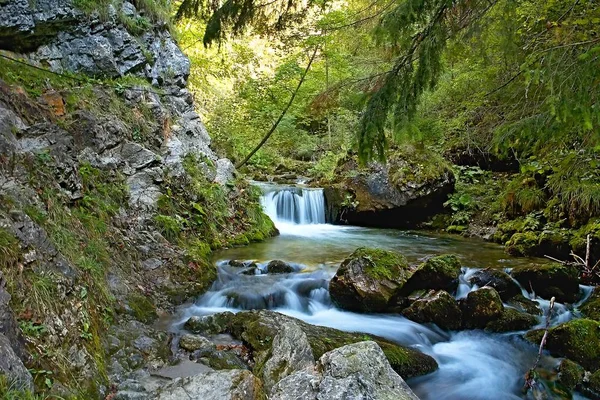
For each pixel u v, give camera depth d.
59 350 3.01
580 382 4.01
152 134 7.49
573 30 3.72
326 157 14.89
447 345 4.93
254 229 8.92
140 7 8.51
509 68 5.15
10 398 2.19
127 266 5.17
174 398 2.70
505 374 4.36
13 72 5.59
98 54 7.08
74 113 5.98
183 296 5.42
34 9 6.24
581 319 4.64
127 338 3.94
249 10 5.36
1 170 4.05
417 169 10.58
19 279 3.05
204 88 14.63
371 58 8.24
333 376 2.66
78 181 5.17
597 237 6.51
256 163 15.12
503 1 4.40
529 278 5.94
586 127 3.04
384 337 4.84
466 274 6.21
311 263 7.04
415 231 10.47
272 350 3.78
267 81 14.23
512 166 10.80
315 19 9.02
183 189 7.46
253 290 5.77
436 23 3.85
